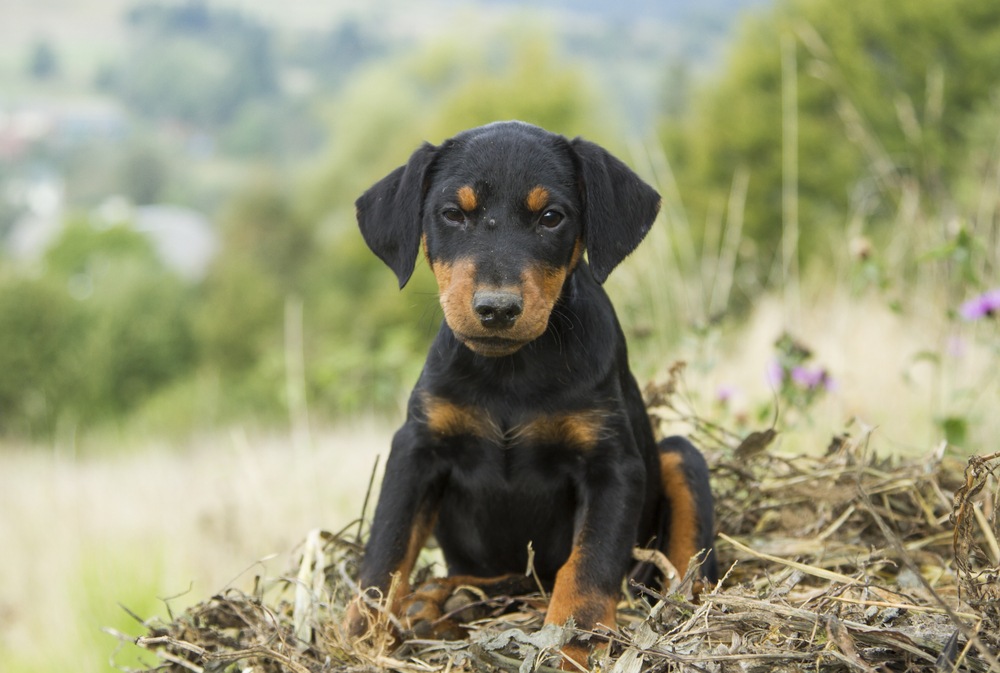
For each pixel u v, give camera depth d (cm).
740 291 1145
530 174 348
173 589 578
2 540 745
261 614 339
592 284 378
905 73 2488
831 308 800
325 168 4138
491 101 3338
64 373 2784
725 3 14600
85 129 15812
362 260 3291
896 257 761
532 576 371
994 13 2381
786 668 273
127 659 502
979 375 636
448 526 377
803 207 2436
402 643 329
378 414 1208
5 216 11138
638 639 291
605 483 349
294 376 931
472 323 325
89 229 5062
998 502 309
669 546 376
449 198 352
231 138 12950
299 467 743
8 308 2791
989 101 2169
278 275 4000
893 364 683
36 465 1177
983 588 297
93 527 751
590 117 3338
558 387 351
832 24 2539
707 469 386
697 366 547
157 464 1082
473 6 4156
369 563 346
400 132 3778
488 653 303
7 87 17975
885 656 279
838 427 592
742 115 2648
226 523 648
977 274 571
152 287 3116
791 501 403
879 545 377
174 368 3011
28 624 603
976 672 268
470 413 356
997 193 709
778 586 326
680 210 939
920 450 509
